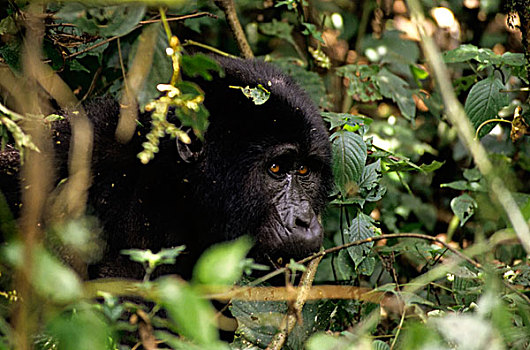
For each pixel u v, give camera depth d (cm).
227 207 850
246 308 762
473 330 517
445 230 1290
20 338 451
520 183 1165
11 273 554
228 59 900
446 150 1312
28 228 475
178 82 602
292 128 847
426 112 1373
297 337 783
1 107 524
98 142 829
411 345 487
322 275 1054
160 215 851
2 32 716
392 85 1209
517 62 959
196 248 878
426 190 1294
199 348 460
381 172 930
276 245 846
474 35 1429
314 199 904
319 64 1270
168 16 951
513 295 681
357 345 562
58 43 825
